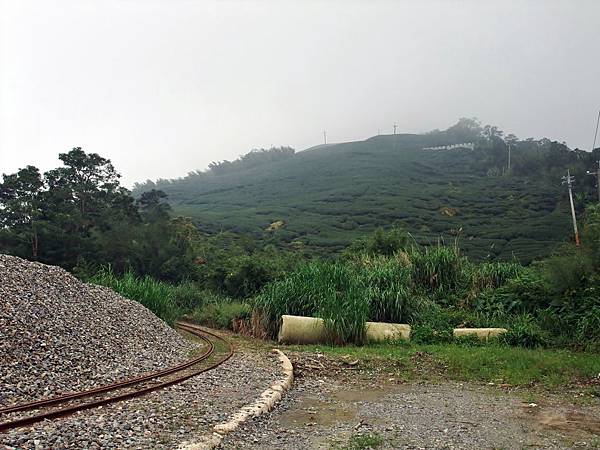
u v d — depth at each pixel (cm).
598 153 8925
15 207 3509
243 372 1219
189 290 2942
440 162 13412
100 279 2167
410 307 1967
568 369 1266
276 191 12112
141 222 4519
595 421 851
